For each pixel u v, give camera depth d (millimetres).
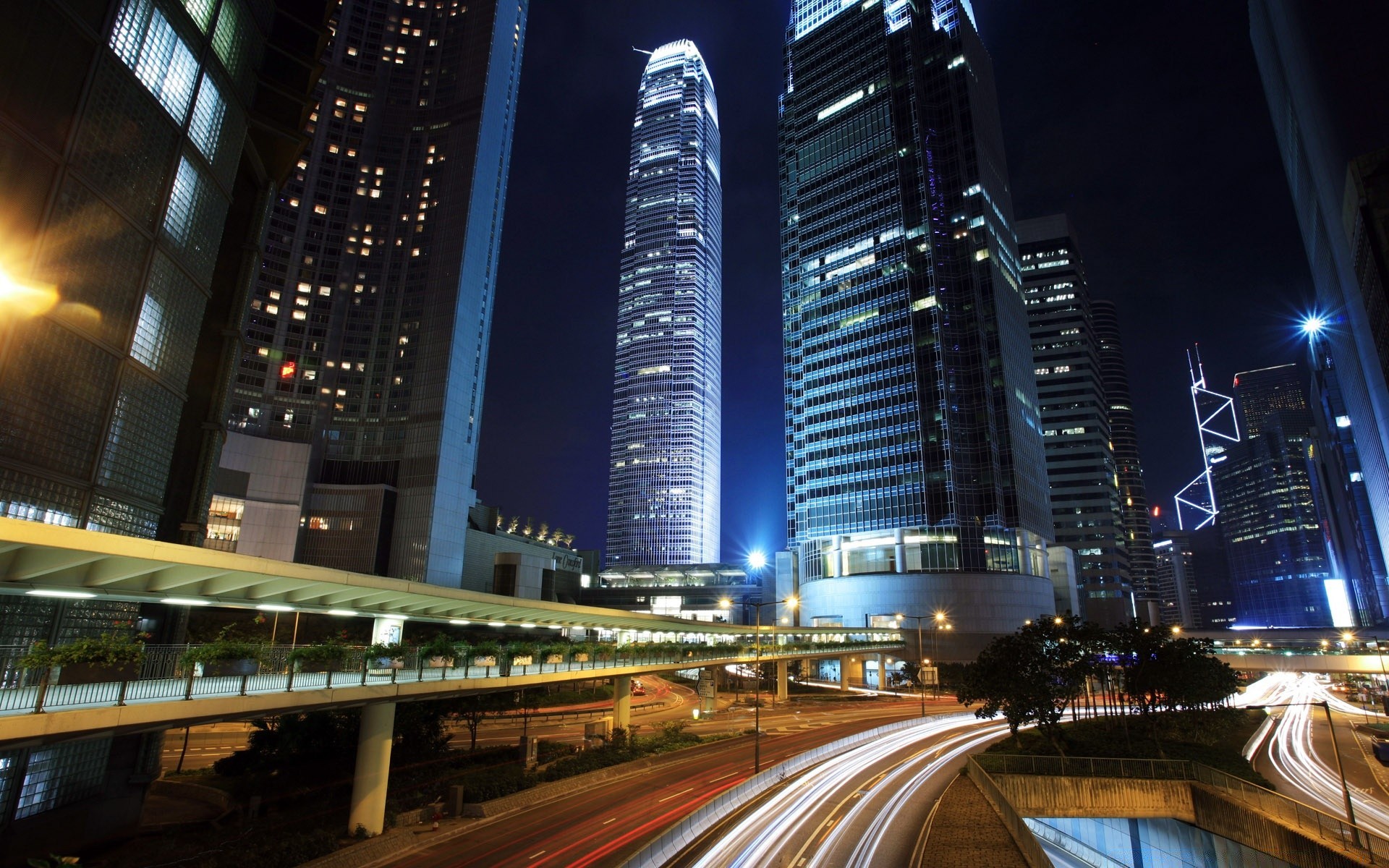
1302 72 85562
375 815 31922
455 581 136000
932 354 144500
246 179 44969
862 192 163875
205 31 37156
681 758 54219
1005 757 47031
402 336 145250
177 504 38531
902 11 171500
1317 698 109938
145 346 33531
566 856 30734
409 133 159500
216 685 23516
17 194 26797
